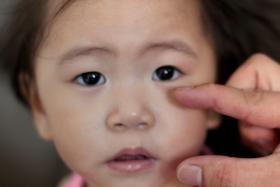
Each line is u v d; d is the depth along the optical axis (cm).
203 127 34
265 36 44
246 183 28
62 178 59
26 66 40
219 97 30
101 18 31
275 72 34
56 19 33
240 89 31
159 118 32
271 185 28
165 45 32
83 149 32
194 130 33
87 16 31
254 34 43
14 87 46
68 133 33
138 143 31
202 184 29
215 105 30
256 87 34
